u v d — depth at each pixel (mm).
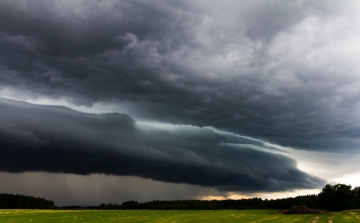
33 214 93750
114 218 77750
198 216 87438
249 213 108938
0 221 67875
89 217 81438
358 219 81000
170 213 105750
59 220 71000
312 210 110062
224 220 73875
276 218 83562
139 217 81938
